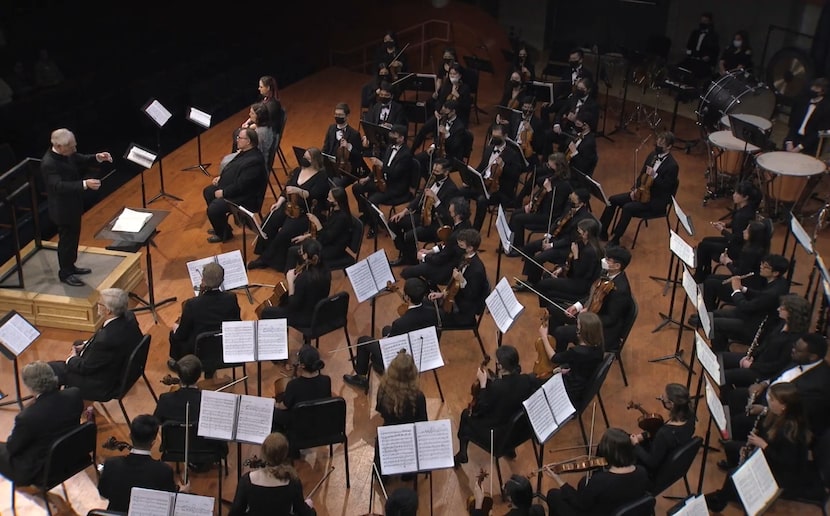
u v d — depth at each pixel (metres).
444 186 9.62
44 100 14.07
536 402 6.09
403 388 6.18
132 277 9.13
